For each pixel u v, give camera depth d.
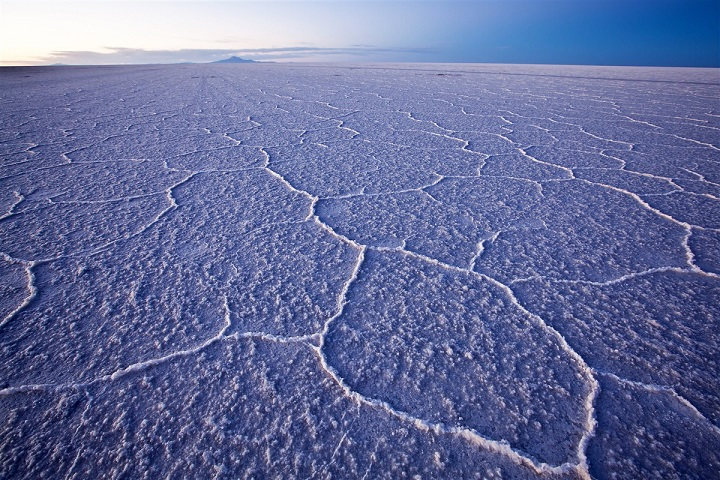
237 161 5.07
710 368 1.82
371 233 3.15
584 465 1.43
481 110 9.34
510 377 1.79
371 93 13.07
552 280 2.52
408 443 1.51
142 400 1.67
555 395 1.70
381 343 2.00
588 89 14.03
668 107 9.59
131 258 2.73
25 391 1.70
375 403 1.67
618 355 1.90
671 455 1.46
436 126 7.46
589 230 3.19
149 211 3.51
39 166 4.78
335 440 1.52
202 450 1.48
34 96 12.07
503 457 1.46
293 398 1.69
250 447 1.49
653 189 4.06
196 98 11.68
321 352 1.94
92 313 2.18
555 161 5.09
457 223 3.33
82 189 4.02
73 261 2.68
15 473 1.39
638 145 5.88
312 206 3.66
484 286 2.47
